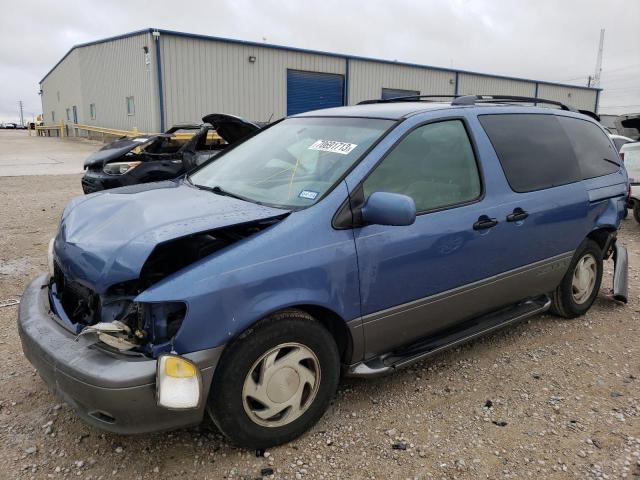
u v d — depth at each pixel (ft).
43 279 10.77
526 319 14.51
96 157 30.60
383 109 11.96
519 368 12.51
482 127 12.16
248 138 13.61
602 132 16.15
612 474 8.89
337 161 10.32
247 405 8.79
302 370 9.30
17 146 97.50
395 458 9.18
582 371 12.45
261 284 8.44
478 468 8.97
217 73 78.33
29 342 8.87
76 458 9.05
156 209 9.61
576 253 14.62
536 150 13.25
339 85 91.35
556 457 9.29
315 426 9.99
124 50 86.79
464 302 11.60
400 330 10.58
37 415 10.23
